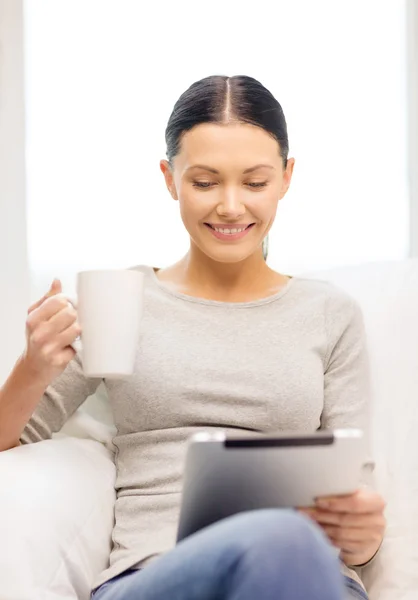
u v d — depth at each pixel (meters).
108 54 1.76
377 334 1.41
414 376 1.36
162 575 0.79
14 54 1.76
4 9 1.76
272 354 1.27
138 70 1.76
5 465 1.13
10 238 1.75
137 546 1.15
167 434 1.23
